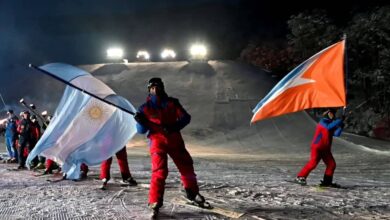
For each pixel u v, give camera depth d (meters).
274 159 16.70
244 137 25.44
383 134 27.22
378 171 12.42
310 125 27.03
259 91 34.75
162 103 5.06
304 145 23.05
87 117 7.32
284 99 6.96
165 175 5.07
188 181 5.38
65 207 5.70
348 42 32.88
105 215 5.23
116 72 41.31
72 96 7.48
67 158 7.32
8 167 11.16
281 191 7.22
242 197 6.55
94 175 9.18
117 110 7.26
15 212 5.43
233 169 12.08
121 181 7.99
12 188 7.28
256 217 5.16
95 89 7.38
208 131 26.88
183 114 5.12
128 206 5.75
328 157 7.82
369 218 5.23
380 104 30.42
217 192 7.00
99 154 7.15
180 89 35.50
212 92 34.59
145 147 22.94
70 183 7.84
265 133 25.91
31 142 10.56
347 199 6.56
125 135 7.17
